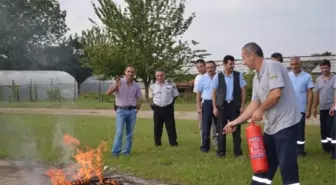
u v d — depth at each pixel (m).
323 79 8.88
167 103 9.74
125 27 33.59
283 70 5.12
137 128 13.85
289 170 5.02
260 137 5.16
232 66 8.17
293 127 5.04
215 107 8.29
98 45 35.41
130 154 8.80
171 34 34.00
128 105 8.62
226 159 8.04
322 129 8.89
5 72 38.72
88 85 50.34
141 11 33.31
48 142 10.68
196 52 34.81
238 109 8.15
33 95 36.97
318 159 8.03
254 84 5.36
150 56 33.66
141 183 6.47
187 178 6.66
